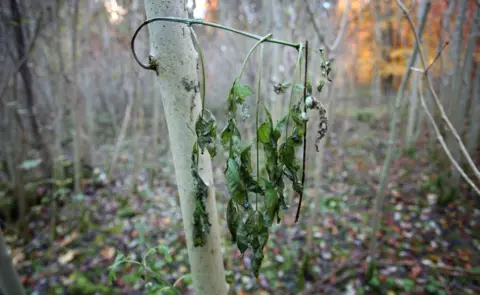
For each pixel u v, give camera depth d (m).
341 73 6.16
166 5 0.72
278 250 3.05
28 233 3.31
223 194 3.86
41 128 3.54
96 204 3.94
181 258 2.90
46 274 2.78
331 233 3.33
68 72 3.51
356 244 3.17
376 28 4.86
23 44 3.08
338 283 2.69
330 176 4.58
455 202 3.72
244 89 0.56
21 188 3.24
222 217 3.32
